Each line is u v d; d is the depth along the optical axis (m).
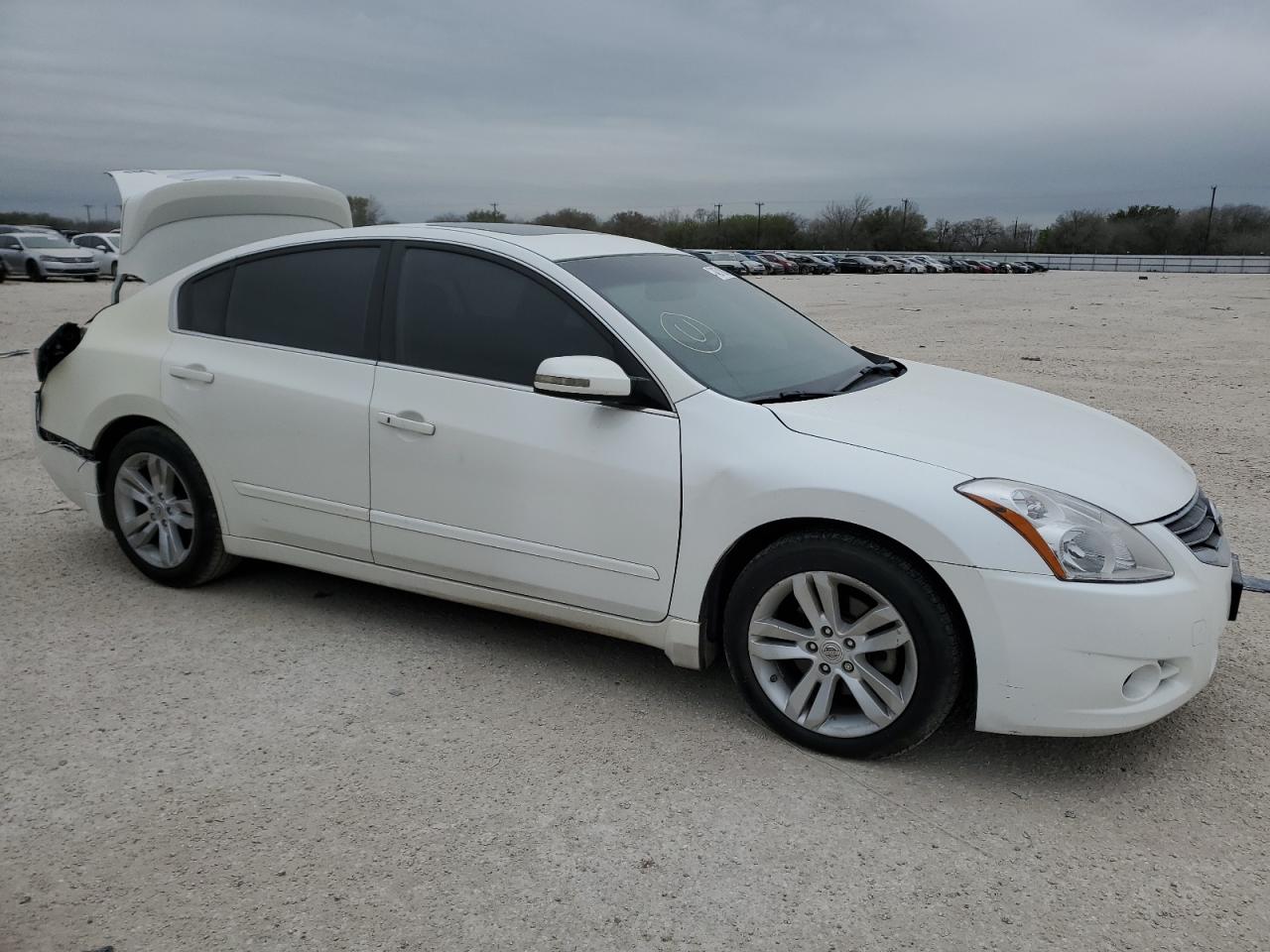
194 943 2.37
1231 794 3.01
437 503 3.73
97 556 5.03
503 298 3.70
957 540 2.88
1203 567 3.00
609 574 3.46
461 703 3.55
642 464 3.34
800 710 3.24
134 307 4.60
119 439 4.63
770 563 3.18
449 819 2.86
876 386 3.81
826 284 40.97
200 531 4.38
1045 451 3.21
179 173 5.54
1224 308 23.56
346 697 3.59
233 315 4.27
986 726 2.98
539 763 3.17
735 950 2.36
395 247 3.94
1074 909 2.51
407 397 3.76
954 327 18.14
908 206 109.31
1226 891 2.58
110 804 2.92
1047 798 2.99
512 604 3.72
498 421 3.58
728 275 4.46
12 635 4.09
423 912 2.48
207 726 3.38
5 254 29.70
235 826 2.82
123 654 3.93
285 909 2.48
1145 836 2.81
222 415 4.16
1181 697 2.96
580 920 2.45
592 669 3.83
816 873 2.64
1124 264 83.81
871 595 3.05
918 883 2.60
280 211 5.56
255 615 4.32
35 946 2.36
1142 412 9.00
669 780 3.07
